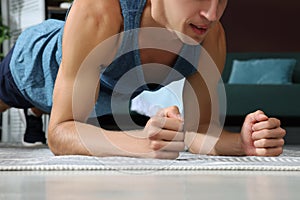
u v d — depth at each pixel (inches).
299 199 22.3
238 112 147.3
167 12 49.8
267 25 208.4
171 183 29.5
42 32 75.0
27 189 26.2
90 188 26.5
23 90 77.8
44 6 161.0
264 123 54.4
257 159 50.1
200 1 47.9
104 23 51.7
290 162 46.6
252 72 179.2
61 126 51.9
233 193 24.5
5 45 178.7
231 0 208.4
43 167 40.0
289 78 179.2
